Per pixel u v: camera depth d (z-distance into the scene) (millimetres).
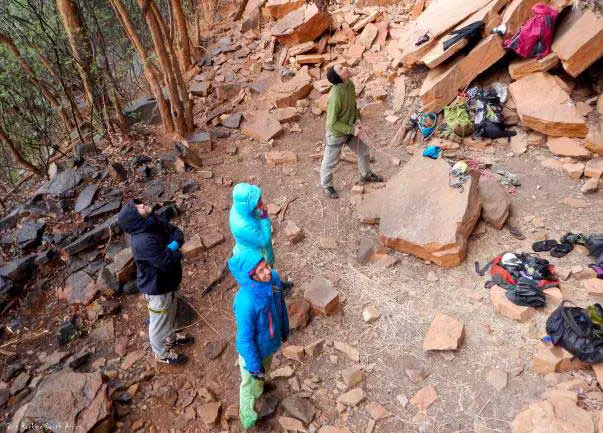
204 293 4988
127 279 4961
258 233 3924
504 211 5156
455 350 4141
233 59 9484
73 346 4535
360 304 4711
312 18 8828
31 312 4895
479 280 4695
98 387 3881
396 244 5102
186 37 9211
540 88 6328
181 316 4770
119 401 4031
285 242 5508
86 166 6695
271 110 7934
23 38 6562
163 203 6039
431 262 4980
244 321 3285
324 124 7629
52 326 4730
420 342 4305
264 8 10328
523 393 3764
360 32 9109
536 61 6484
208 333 4613
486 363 4023
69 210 5973
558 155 5961
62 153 7156
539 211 5316
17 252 5438
